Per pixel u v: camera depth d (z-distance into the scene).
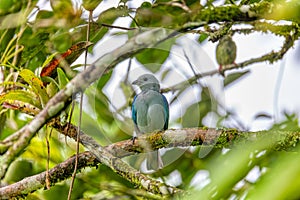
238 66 6.29
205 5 6.65
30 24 7.54
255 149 3.78
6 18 7.53
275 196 2.33
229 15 4.16
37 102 6.16
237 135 5.82
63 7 5.98
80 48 6.08
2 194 6.39
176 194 5.63
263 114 7.15
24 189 6.37
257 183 2.53
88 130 7.92
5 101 6.26
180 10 6.56
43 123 4.96
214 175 3.14
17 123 8.48
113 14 6.44
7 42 7.85
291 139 5.03
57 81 6.24
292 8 4.05
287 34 6.03
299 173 2.37
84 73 4.63
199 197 3.08
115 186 8.51
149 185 5.87
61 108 4.85
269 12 4.12
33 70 8.12
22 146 5.20
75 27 6.83
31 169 8.32
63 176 6.35
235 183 3.10
